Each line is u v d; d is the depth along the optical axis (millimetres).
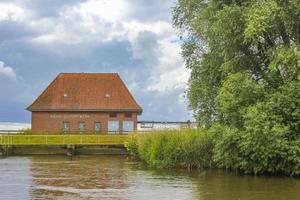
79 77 82812
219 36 33375
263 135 30609
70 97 79938
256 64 34656
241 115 31812
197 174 34969
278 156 31984
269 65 31688
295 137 31516
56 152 64812
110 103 79375
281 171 33312
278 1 31344
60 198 24250
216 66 36219
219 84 36875
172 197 24562
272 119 30875
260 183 29609
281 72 32406
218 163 37031
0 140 63094
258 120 30234
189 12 38969
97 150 64750
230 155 33344
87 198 24219
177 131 41438
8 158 55625
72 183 30469
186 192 26219
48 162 48969
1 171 38625
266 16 30406
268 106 30859
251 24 30594
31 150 64562
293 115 31172
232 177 32781
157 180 31703
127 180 31859
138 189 27453
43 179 32719
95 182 30953
